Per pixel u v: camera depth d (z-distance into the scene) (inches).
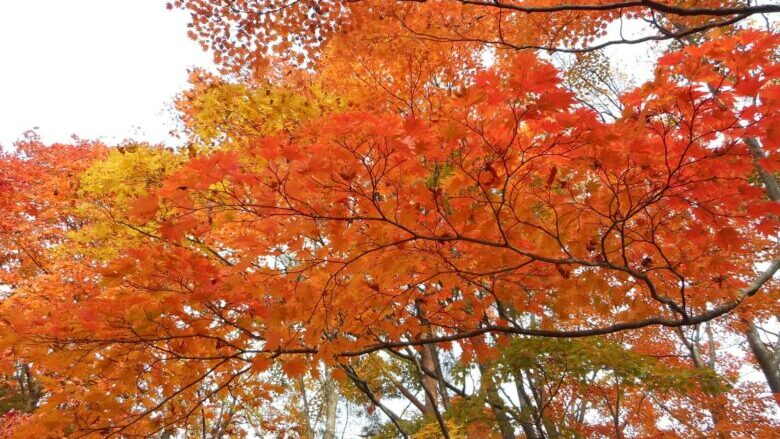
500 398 173.0
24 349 81.7
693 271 93.7
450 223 76.6
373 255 80.9
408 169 70.7
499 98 61.7
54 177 273.3
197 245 119.5
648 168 72.1
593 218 85.7
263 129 134.6
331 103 148.3
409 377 224.5
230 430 231.5
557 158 73.5
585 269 96.1
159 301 81.3
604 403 211.3
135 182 129.7
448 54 165.2
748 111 62.1
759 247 136.3
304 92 153.8
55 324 79.0
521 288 100.3
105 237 140.0
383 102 164.4
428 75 163.9
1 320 79.3
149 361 89.9
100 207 133.4
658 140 70.2
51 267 203.0
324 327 89.4
